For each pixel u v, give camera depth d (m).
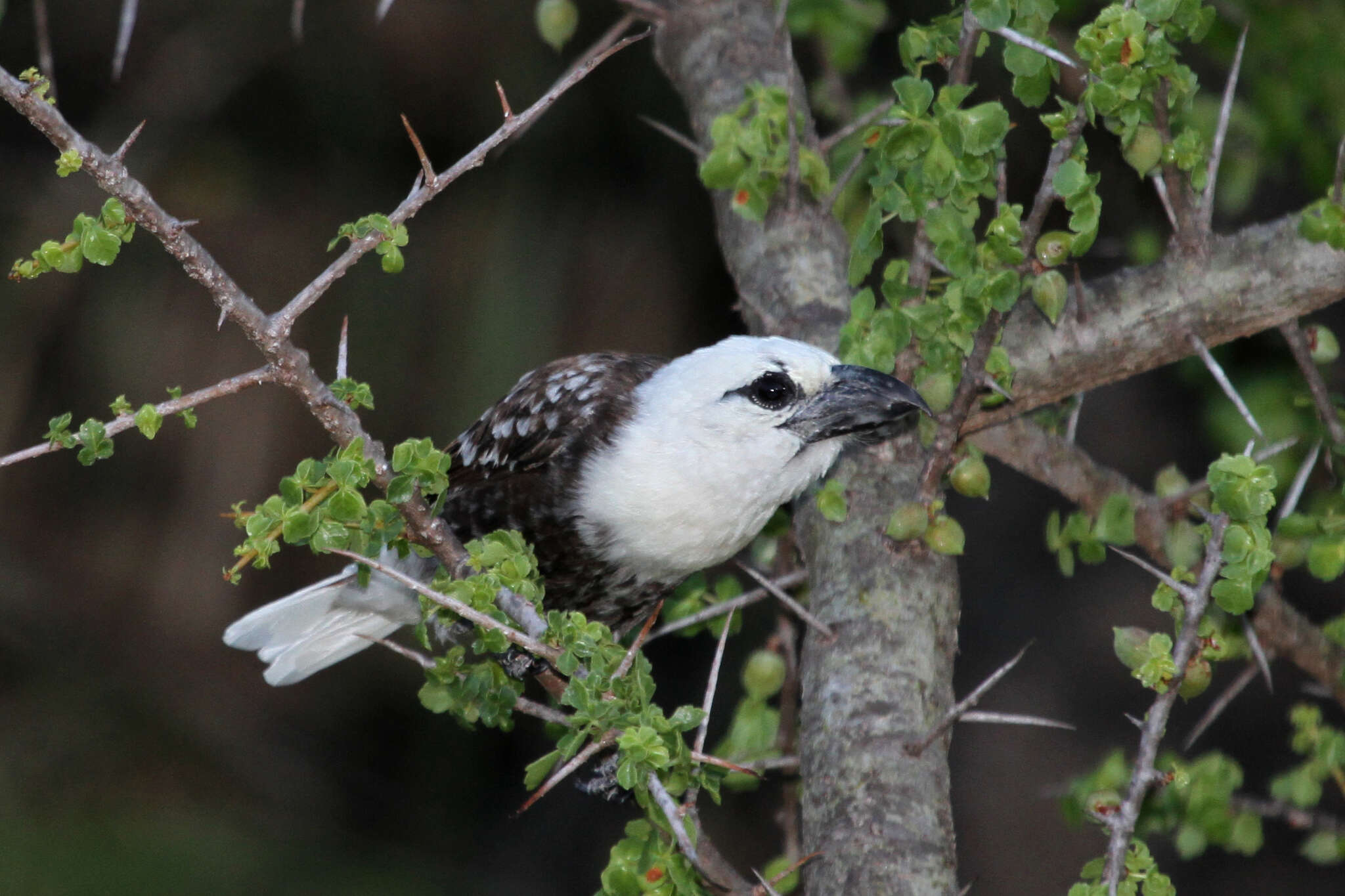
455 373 12.73
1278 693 15.32
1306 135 10.63
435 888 13.53
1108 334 7.99
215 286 5.52
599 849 15.26
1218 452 13.84
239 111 13.95
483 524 9.39
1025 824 15.09
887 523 7.86
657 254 13.51
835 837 6.70
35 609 13.74
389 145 13.85
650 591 9.53
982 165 7.17
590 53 10.02
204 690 14.03
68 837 12.36
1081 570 15.65
